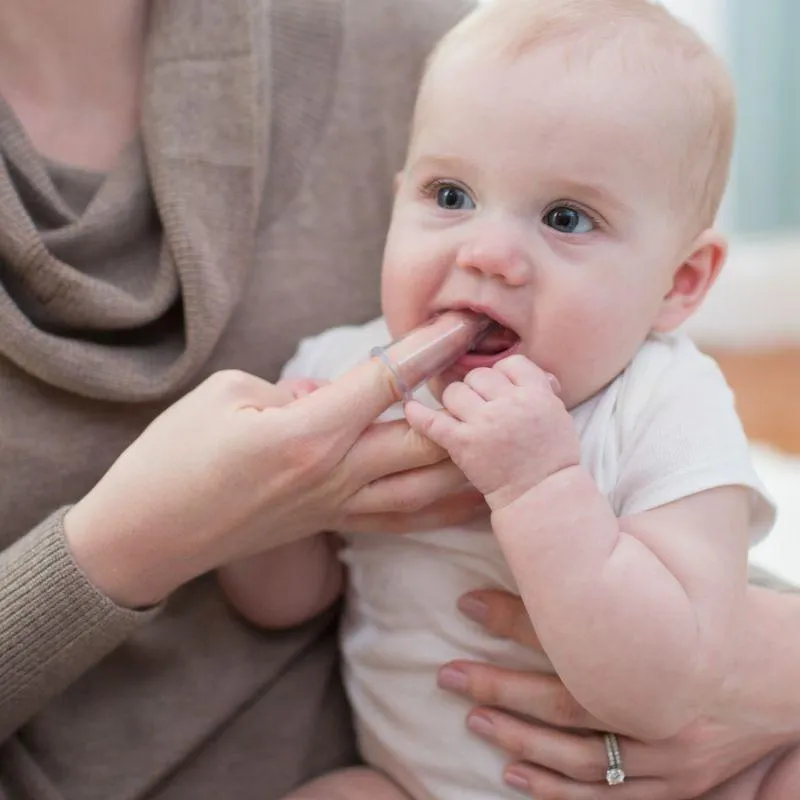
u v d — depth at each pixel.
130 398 0.87
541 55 0.79
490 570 0.86
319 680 0.98
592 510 0.73
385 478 0.76
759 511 0.84
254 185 0.92
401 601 0.89
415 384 0.74
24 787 0.87
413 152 0.86
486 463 0.72
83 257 0.88
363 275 1.01
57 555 0.76
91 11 0.90
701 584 0.75
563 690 0.82
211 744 0.93
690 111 0.81
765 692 0.82
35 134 0.92
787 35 2.54
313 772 0.97
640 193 0.80
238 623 0.94
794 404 2.33
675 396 0.83
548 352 0.79
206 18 0.91
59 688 0.82
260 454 0.72
